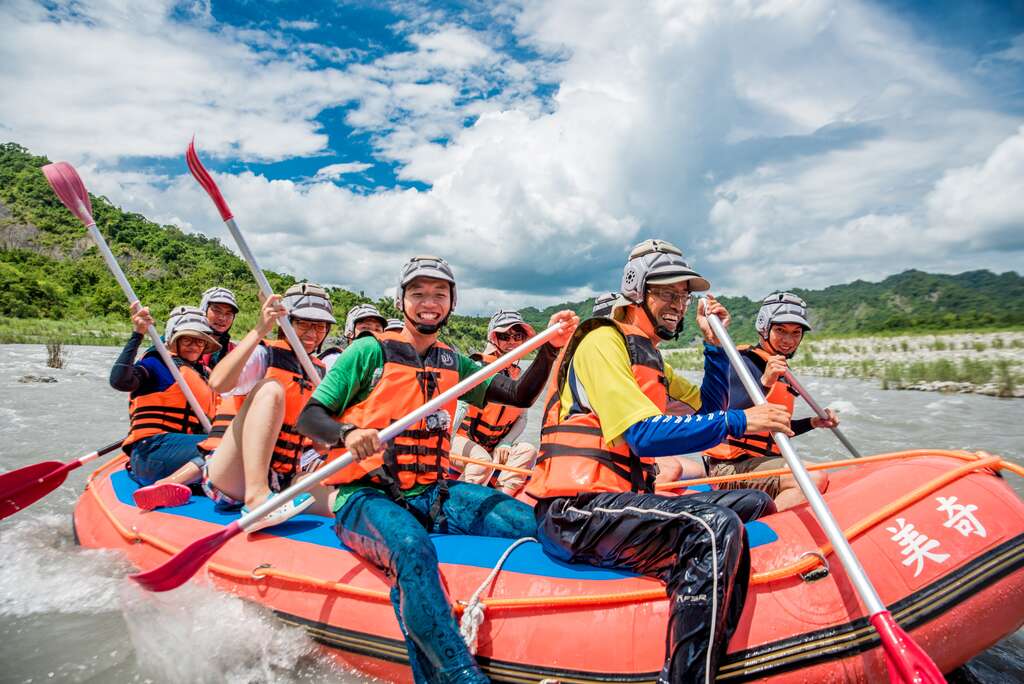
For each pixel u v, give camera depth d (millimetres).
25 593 3377
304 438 3656
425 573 2312
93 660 2719
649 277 2598
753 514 2445
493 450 5078
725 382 3330
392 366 2809
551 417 2545
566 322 2990
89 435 7984
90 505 4141
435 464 2902
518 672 2246
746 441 3646
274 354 3545
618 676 2129
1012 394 11852
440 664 2207
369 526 2527
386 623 2480
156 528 3404
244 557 2934
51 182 4137
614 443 2398
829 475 3070
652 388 2537
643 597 2195
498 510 2822
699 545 2029
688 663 1953
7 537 4320
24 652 2789
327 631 2594
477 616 2312
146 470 4098
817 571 2121
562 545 2379
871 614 1894
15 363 18484
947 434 8180
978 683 2553
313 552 2797
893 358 18422
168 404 4344
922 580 2090
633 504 2203
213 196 3246
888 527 2203
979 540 2135
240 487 3350
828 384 14805
